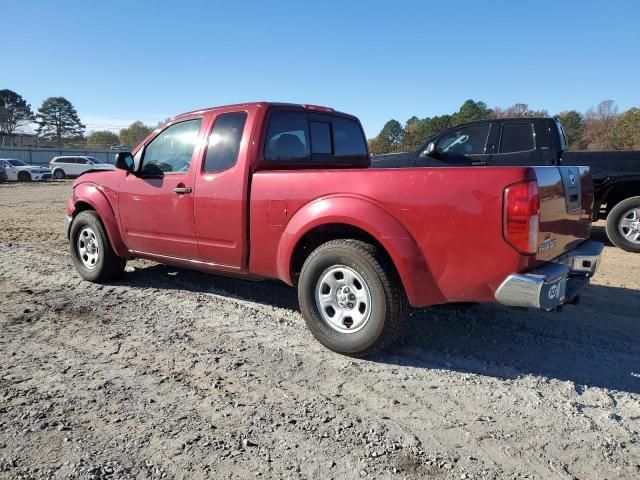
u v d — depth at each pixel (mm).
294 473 2527
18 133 95438
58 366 3725
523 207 3195
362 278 3756
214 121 4781
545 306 3264
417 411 3133
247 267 4559
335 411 3119
